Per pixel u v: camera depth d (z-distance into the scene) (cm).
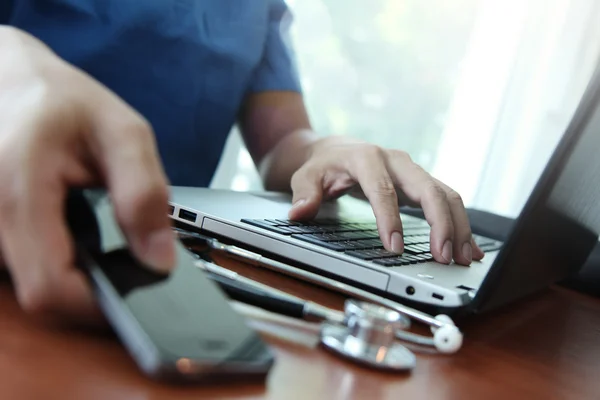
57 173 25
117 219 26
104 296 25
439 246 50
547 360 40
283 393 25
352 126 141
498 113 125
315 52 137
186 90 88
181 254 31
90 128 27
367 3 136
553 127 123
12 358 23
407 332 38
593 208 55
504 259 38
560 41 121
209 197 58
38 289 24
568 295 69
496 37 125
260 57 99
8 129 25
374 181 56
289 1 134
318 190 61
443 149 130
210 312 27
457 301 39
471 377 33
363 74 139
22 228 24
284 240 46
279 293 35
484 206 128
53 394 21
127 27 81
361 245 49
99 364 24
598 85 36
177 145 89
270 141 97
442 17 134
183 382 23
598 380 39
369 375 30
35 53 32
